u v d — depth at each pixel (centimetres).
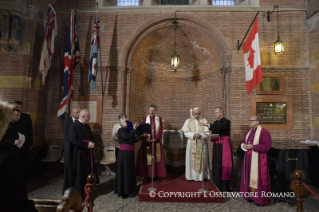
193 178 473
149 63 717
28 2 539
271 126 575
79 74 616
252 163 387
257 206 375
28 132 458
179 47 698
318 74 558
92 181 252
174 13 617
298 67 589
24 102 525
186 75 724
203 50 675
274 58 596
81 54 620
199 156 462
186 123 494
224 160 441
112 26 625
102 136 591
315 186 473
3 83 524
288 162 388
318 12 550
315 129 560
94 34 556
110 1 676
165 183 459
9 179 108
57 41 630
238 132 575
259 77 468
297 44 598
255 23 484
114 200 396
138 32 617
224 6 609
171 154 596
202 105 693
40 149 572
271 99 581
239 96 586
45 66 529
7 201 105
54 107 609
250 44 504
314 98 568
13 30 521
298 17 606
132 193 416
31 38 542
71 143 371
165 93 725
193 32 642
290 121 576
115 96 604
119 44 620
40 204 190
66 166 371
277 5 575
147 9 621
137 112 671
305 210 362
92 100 601
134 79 657
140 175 461
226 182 440
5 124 111
